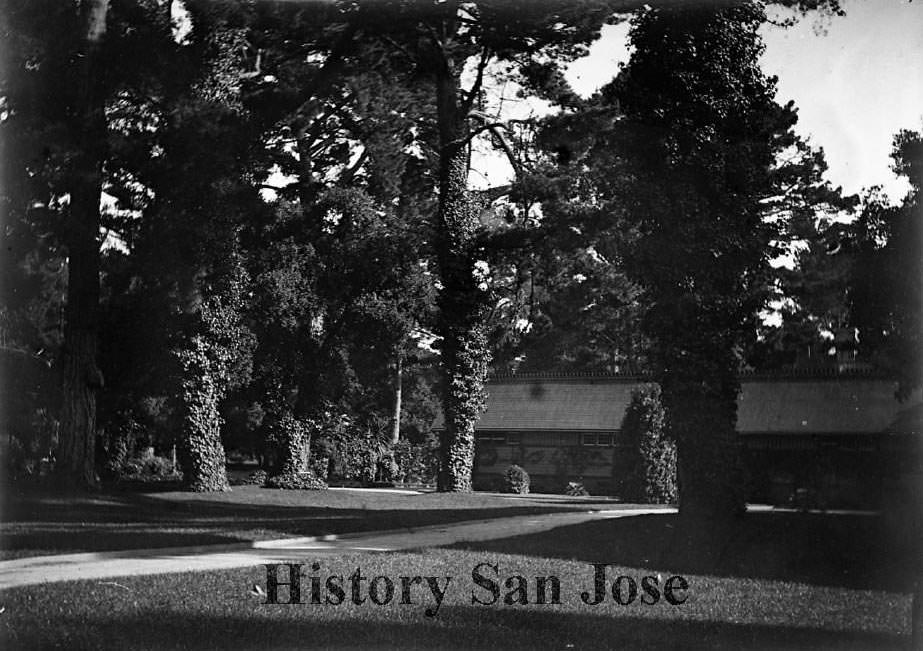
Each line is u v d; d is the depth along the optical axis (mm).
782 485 23844
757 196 18688
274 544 16812
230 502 26281
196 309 30359
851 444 25844
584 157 31312
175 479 37188
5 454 32781
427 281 37969
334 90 31125
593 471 45312
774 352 33938
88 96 25984
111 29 26156
